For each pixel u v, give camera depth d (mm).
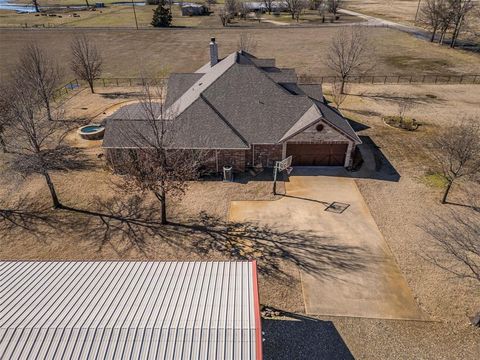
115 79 55500
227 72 32531
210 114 29562
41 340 11430
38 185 27812
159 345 11312
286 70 38219
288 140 28688
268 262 20359
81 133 35188
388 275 19500
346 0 151875
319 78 54219
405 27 92312
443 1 81812
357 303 17875
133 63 64875
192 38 84812
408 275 19500
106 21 107375
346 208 24969
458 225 23172
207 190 27109
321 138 28688
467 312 17344
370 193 26641
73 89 50625
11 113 29703
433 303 17859
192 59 66938
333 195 26438
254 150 29422
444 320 16984
